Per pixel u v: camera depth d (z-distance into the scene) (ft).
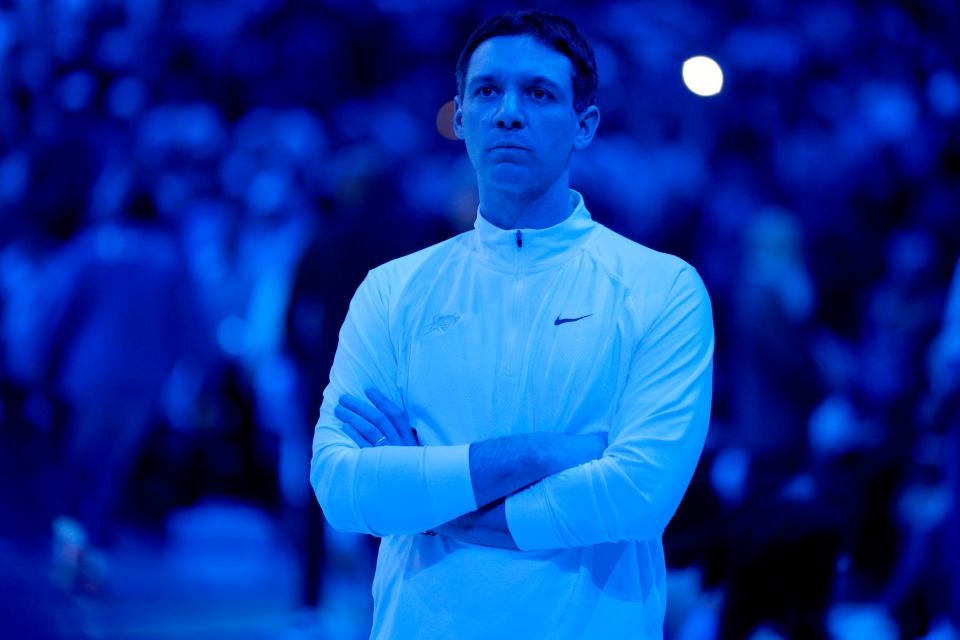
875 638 54.13
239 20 131.95
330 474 25.81
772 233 75.97
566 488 24.31
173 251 75.25
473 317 26.07
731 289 97.50
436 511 24.75
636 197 108.27
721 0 137.39
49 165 83.41
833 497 41.68
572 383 25.35
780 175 121.39
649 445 24.71
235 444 89.10
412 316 26.66
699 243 107.24
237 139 114.01
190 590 70.08
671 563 38.42
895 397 78.95
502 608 24.59
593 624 24.70
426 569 25.32
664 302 25.73
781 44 131.64
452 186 73.36
